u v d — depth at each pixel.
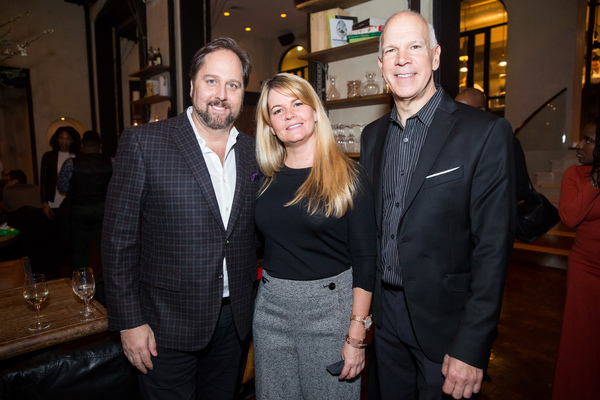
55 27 7.77
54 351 1.30
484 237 1.19
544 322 3.22
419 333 1.32
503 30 7.38
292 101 1.40
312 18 3.50
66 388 1.26
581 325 1.71
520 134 6.61
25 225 4.37
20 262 2.30
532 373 2.45
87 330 1.45
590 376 1.70
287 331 1.40
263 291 1.46
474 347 1.14
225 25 9.21
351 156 3.22
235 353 1.56
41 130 7.71
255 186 1.52
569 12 6.34
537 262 4.93
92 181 3.80
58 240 4.59
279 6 8.09
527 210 1.81
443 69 2.61
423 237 1.28
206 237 1.35
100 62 8.08
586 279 1.70
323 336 1.36
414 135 1.38
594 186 1.64
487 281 1.16
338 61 3.59
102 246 1.31
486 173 1.19
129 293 1.30
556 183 5.92
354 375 1.36
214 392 1.59
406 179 1.37
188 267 1.34
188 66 4.79
